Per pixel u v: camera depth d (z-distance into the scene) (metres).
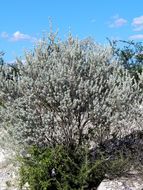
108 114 3.48
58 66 3.56
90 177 3.38
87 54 3.79
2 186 3.63
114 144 3.74
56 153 3.43
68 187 3.32
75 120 3.66
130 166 3.46
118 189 3.17
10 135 3.71
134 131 3.84
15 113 3.58
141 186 3.21
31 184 3.38
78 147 3.58
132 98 3.63
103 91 3.69
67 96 3.45
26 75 3.71
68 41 3.91
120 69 3.95
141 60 7.36
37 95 3.58
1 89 3.69
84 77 3.67
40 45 3.80
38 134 3.55
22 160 3.54
